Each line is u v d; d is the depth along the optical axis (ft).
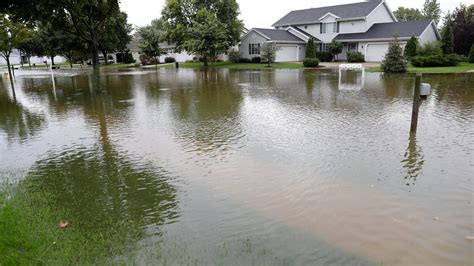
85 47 161.07
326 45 136.56
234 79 77.92
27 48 170.19
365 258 12.30
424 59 90.27
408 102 41.45
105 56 181.16
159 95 53.78
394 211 15.48
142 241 13.52
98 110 41.88
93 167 21.86
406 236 13.60
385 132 27.94
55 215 15.62
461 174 19.29
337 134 27.73
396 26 120.67
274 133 28.66
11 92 63.36
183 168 21.27
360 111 36.78
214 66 131.85
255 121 33.32
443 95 45.62
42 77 101.24
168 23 140.77
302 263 12.05
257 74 90.79
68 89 66.44
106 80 84.43
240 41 143.84
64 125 34.06
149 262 12.16
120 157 23.66
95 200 17.21
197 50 127.95
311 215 15.29
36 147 26.53
